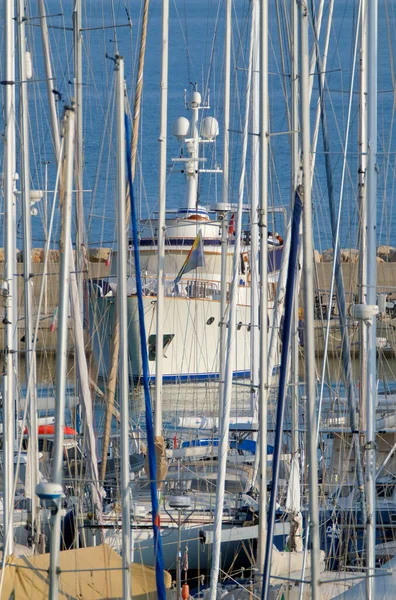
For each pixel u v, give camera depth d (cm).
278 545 8438
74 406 9006
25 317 7625
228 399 6706
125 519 5434
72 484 8569
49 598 4866
